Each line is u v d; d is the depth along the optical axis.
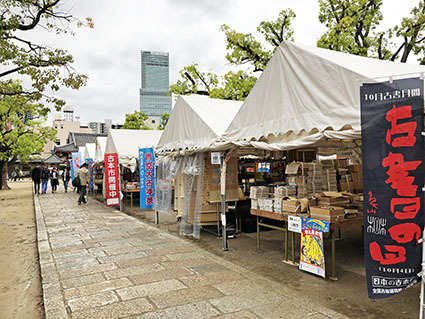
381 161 2.88
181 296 3.75
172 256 5.50
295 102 4.34
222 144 5.68
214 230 7.67
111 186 11.23
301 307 3.41
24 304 4.02
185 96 7.67
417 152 2.68
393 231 2.81
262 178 9.59
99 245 6.39
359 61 4.32
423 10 10.38
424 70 4.20
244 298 3.67
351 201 4.62
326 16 11.96
